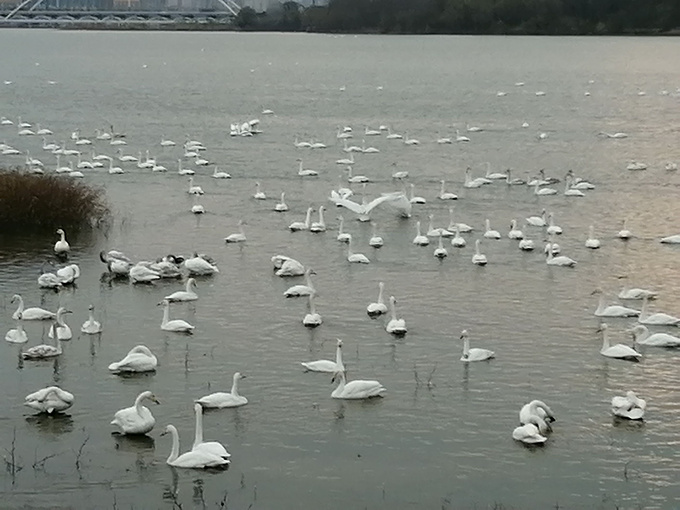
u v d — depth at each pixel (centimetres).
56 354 4978
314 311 5497
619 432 4259
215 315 5597
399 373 4816
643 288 6144
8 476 3859
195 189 8681
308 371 4825
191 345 5147
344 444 4141
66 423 4294
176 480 3856
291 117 14850
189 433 4216
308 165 10262
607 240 7231
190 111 15700
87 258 6706
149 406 4450
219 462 3953
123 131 12912
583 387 4678
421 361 4959
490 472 3938
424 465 3984
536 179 9206
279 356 5012
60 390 4375
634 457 4062
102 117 14700
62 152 10594
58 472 3897
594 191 8938
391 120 14438
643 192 8906
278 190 8944
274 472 3922
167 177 9469
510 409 4453
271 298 5897
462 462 4012
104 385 4653
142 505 3684
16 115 14788
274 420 4334
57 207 7388
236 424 4300
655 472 3953
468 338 5059
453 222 7469
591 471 3956
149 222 7675
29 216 7344
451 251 6919
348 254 6700
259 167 10125
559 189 8975
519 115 15050
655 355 5044
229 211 8088
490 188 9056
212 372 4809
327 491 3791
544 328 5434
